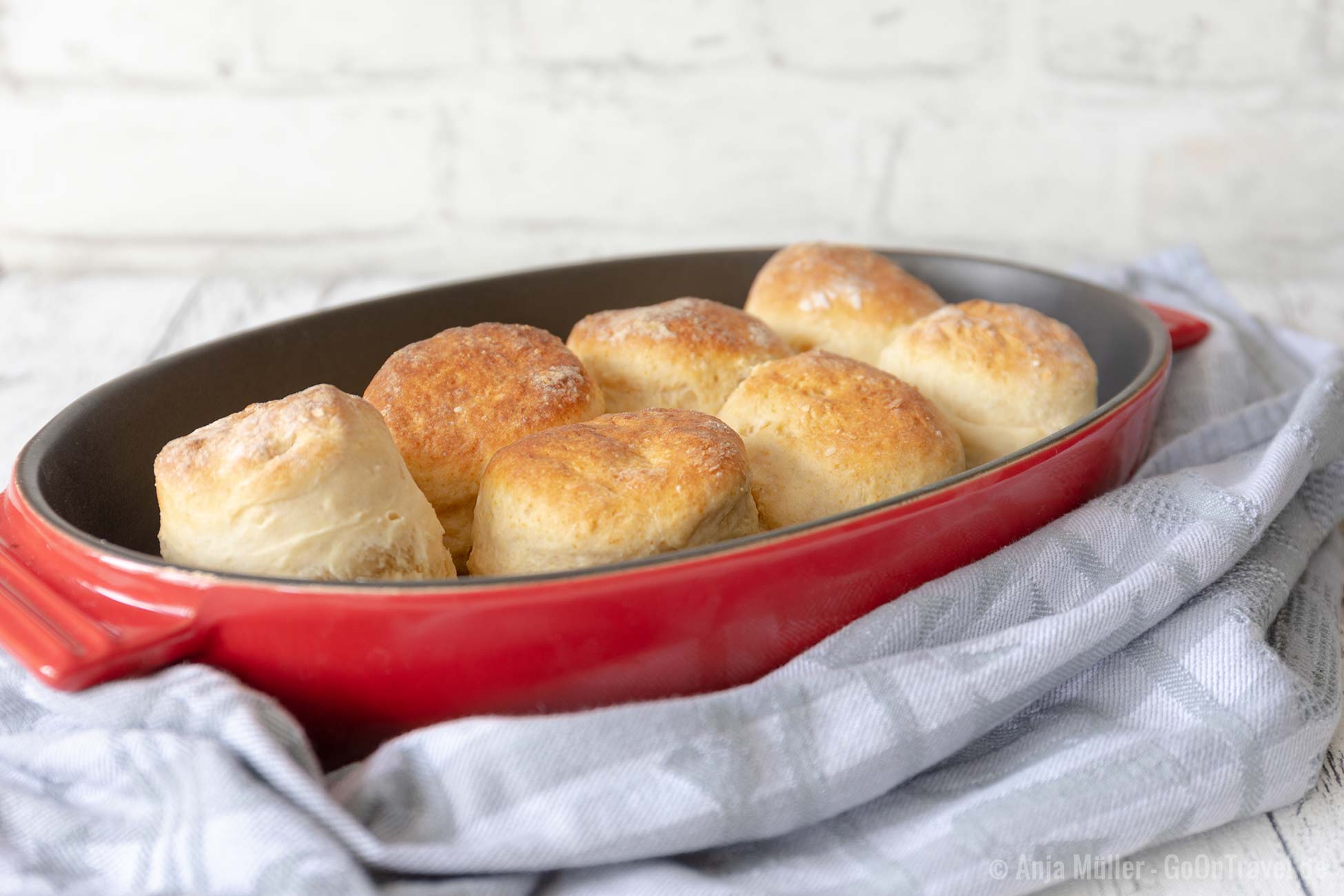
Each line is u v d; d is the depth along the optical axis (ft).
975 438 1.81
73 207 2.71
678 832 1.43
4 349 2.41
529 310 2.06
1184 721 1.53
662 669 1.50
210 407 1.82
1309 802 1.56
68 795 1.47
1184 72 2.60
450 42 2.61
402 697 1.48
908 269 2.17
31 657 1.43
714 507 1.57
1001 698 1.51
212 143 2.67
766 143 2.68
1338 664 1.62
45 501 1.55
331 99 2.65
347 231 2.75
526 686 1.48
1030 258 2.76
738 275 2.18
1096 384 1.86
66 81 2.62
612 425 1.65
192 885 1.38
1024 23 2.58
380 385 1.75
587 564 1.55
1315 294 2.61
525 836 1.41
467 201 2.73
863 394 1.73
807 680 1.49
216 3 2.58
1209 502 1.66
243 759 1.43
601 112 2.67
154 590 1.45
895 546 1.55
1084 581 1.61
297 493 1.51
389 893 1.39
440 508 1.71
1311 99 2.61
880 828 1.49
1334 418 1.77
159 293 2.64
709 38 2.61
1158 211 2.70
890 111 2.65
